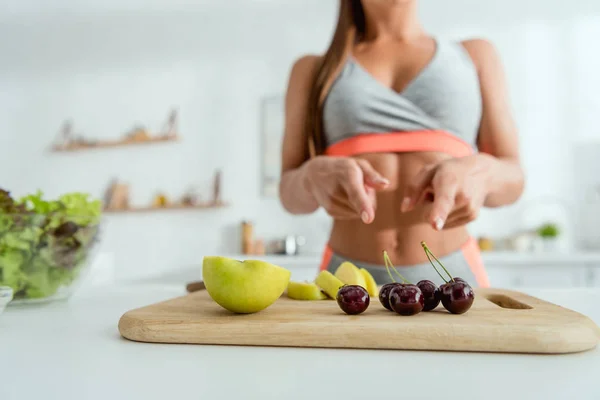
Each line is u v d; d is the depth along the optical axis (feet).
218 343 1.40
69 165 11.20
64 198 2.46
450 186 2.09
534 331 1.26
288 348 1.35
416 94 3.08
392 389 0.95
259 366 1.15
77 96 11.35
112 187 10.75
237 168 10.37
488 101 3.24
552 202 9.11
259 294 1.53
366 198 2.16
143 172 10.77
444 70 3.08
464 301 1.53
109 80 11.23
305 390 0.95
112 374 1.08
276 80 10.51
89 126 11.25
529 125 9.34
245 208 10.21
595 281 7.33
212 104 10.66
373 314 1.58
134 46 11.14
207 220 10.32
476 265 3.06
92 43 11.33
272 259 8.27
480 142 3.34
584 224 9.01
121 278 10.50
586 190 9.06
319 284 2.10
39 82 11.56
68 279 2.27
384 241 3.01
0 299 1.79
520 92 9.44
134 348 1.36
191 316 1.54
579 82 9.30
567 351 1.25
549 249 8.59
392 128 3.07
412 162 3.03
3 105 11.65
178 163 10.62
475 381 1.00
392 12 3.24
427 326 1.32
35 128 11.48
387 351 1.30
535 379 1.02
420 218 2.99
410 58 3.23
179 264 10.35
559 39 9.43
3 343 1.44
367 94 3.10
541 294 2.64
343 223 3.20
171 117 10.75
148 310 1.67
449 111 3.04
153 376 1.06
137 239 10.53
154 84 10.99
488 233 9.21
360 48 3.41
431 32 9.90
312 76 3.58
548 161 9.21
